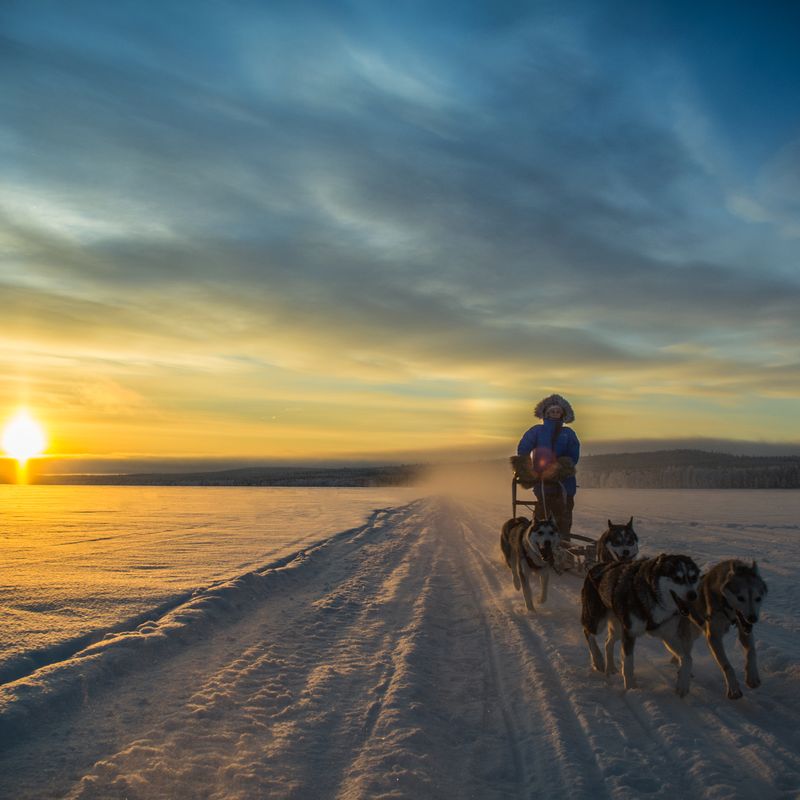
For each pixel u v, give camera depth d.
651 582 5.26
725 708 5.02
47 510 30.23
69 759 4.12
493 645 7.16
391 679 5.85
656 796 3.69
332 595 9.91
